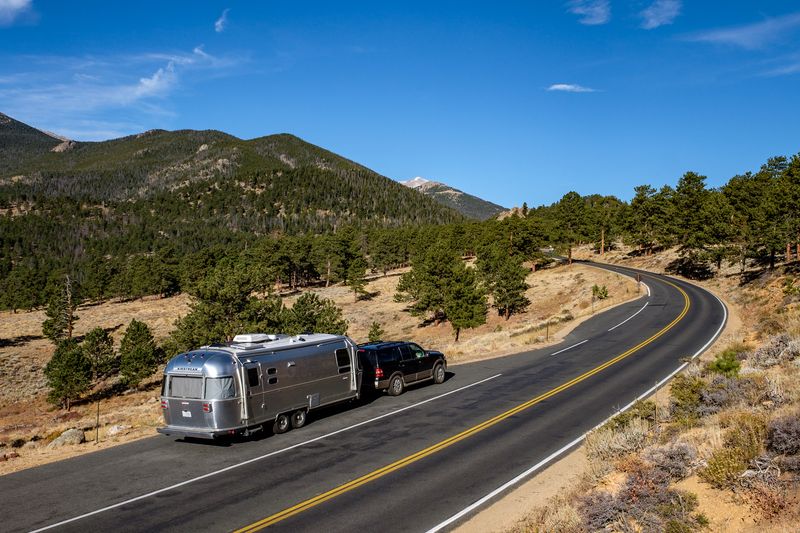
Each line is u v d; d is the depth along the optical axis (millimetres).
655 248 100125
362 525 9656
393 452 13758
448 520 9836
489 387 21375
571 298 67625
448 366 27062
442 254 64312
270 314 42469
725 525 7820
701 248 72812
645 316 42938
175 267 120938
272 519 9938
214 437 14320
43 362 64375
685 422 12695
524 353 30156
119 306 107750
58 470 13156
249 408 14961
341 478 11992
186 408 14742
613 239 115125
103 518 10188
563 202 119438
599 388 20375
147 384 52250
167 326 81125
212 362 14672
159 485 11859
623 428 13758
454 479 11812
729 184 76625
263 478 12125
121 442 15625
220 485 11758
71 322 75125
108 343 51000
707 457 9867
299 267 114188
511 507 10359
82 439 16500
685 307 46281
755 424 10406
